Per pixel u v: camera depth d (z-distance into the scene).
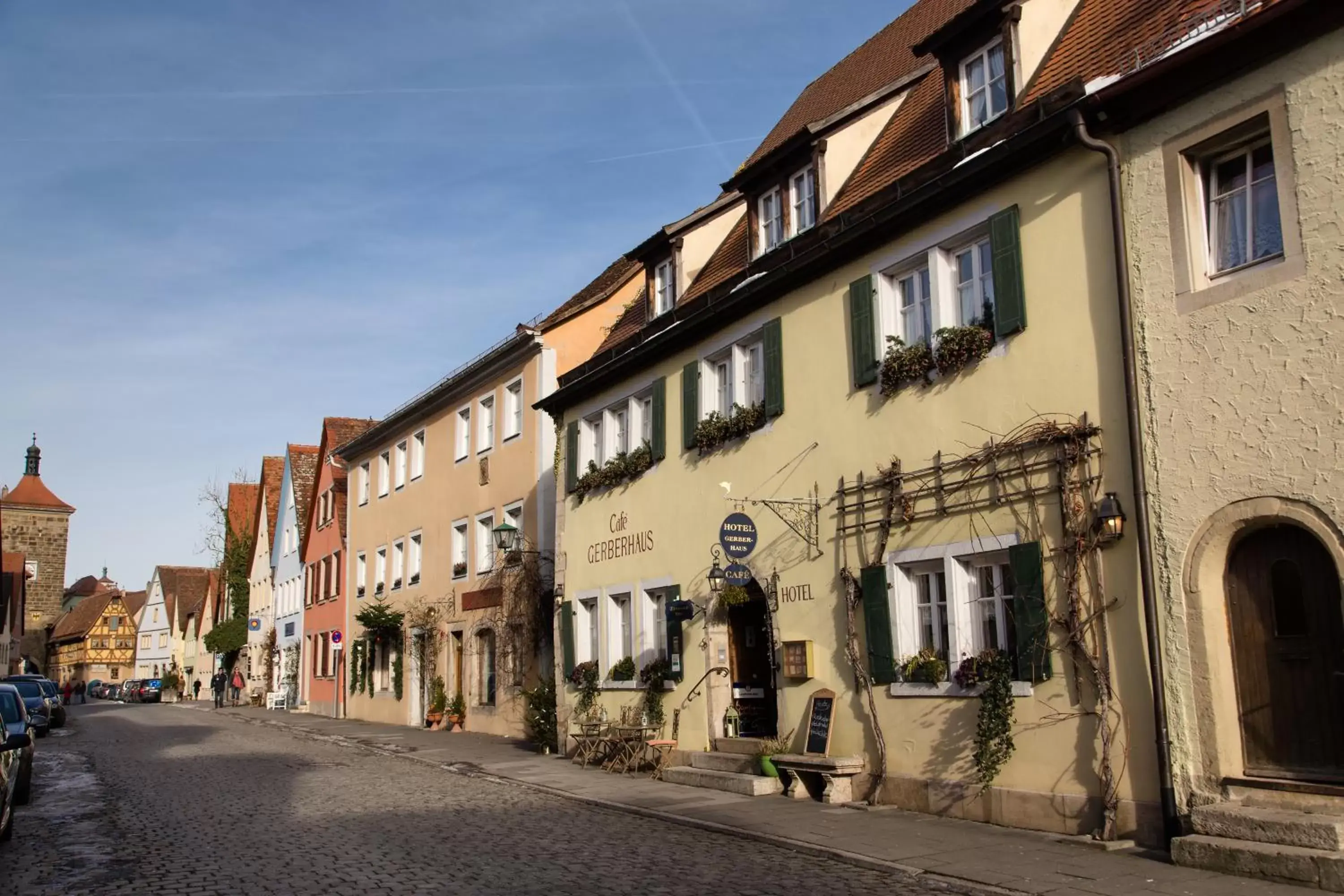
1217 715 9.65
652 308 20.41
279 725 34.25
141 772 19.44
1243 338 9.65
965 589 12.41
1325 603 9.23
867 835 11.20
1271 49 9.56
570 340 26.16
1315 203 9.20
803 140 15.91
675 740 17.48
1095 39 12.52
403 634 33.12
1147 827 10.09
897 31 20.39
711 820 12.54
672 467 18.36
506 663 26.58
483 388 29.03
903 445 13.30
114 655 110.12
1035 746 11.23
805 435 15.02
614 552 20.05
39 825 13.13
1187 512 9.97
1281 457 9.29
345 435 42.72
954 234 12.77
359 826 12.82
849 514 14.06
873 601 13.44
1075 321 11.24
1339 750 9.08
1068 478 11.10
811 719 14.38
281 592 50.12
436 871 9.91
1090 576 10.82
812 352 15.02
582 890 9.05
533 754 21.66
